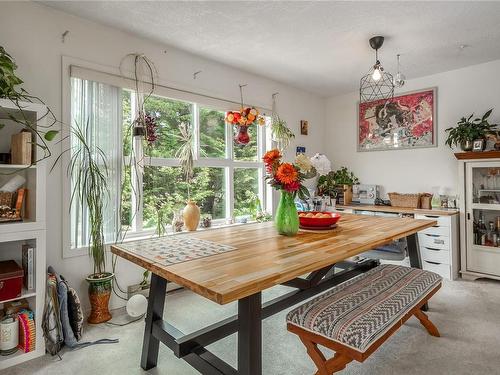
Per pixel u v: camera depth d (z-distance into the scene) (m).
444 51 3.11
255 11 2.34
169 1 2.20
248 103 3.70
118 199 2.62
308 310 1.54
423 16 2.41
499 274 3.12
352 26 2.57
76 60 2.40
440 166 3.80
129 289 2.68
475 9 2.32
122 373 1.75
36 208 1.92
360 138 4.49
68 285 2.22
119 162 2.63
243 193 3.90
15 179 2.03
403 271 2.10
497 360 1.83
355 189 4.41
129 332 2.22
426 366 1.78
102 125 2.54
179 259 1.42
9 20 2.12
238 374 1.29
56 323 1.95
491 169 3.25
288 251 1.55
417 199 3.72
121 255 1.59
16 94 1.91
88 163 2.41
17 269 1.90
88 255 2.46
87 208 2.46
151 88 2.84
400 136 4.11
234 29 2.62
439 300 2.74
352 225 2.30
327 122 4.84
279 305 1.82
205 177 3.49
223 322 1.67
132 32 2.67
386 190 4.26
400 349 1.96
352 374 1.71
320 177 4.51
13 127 2.16
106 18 2.44
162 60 2.92
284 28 2.61
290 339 2.12
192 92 3.15
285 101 4.19
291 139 4.27
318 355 1.47
